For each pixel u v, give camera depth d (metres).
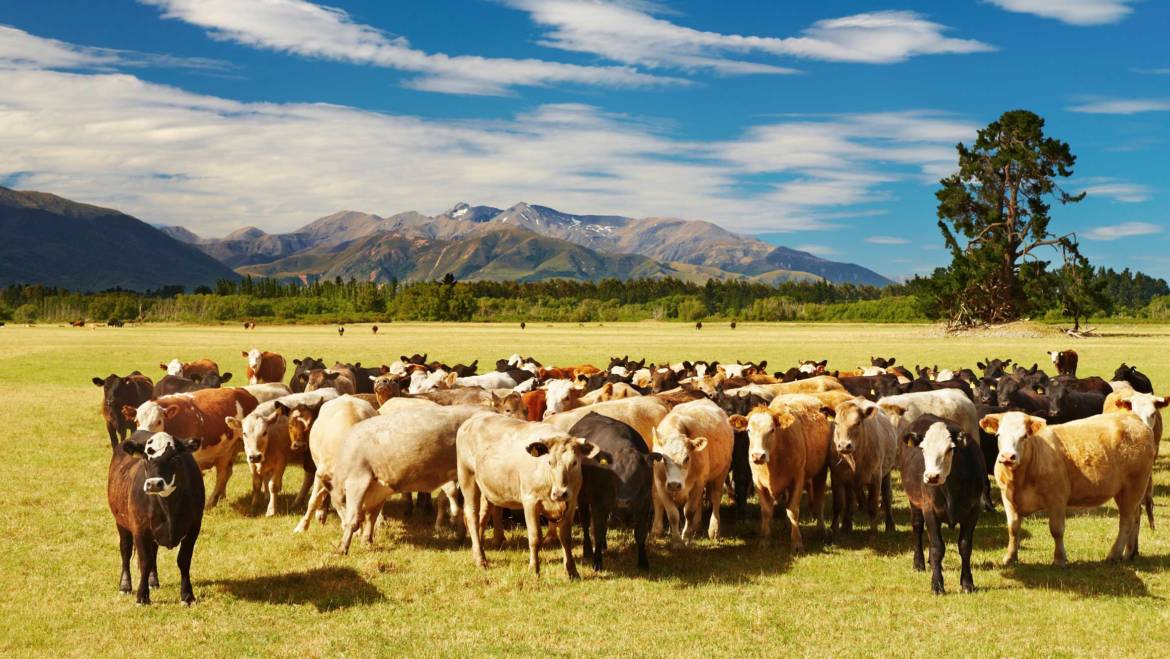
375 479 12.87
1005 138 90.38
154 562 10.89
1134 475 11.91
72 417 27.89
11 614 10.15
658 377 25.70
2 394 35.47
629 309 177.62
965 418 16.41
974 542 13.31
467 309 158.50
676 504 13.83
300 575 11.71
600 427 12.58
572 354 58.31
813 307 156.62
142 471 10.25
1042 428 11.34
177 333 100.81
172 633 9.58
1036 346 66.88
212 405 15.85
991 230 91.94
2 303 187.12
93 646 9.22
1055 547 12.05
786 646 9.25
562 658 8.94
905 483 11.59
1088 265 86.25
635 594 10.95
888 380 21.14
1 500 15.99
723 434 14.11
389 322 147.88
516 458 11.80
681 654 9.03
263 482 17.47
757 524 14.82
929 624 9.88
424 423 12.83
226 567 12.03
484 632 9.67
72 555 12.58
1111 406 14.89
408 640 9.44
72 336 90.50
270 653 9.07
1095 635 9.52
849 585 11.33
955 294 92.38
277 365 35.94
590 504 11.95
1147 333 90.88
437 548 13.18
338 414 14.04
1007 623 9.90
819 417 14.12
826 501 16.62
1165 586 11.14
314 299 178.88
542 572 11.87
